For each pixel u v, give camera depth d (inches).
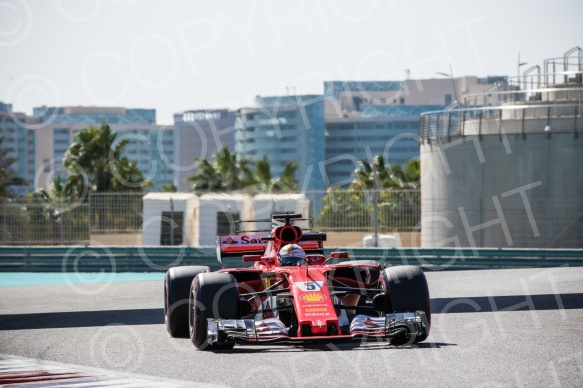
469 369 711.1
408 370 711.7
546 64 3147.1
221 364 778.8
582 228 2726.4
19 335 1081.4
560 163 2783.0
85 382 721.6
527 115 3041.3
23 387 705.6
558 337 901.2
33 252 2363.4
